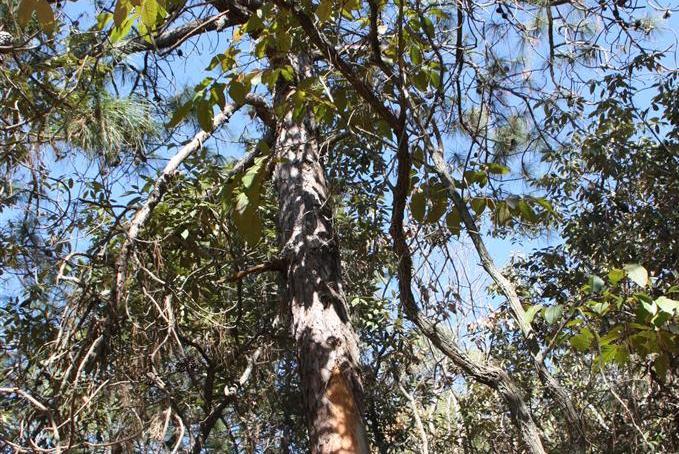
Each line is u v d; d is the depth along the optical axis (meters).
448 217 4.59
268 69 4.81
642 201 9.69
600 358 3.53
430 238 4.94
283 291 8.05
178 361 8.35
